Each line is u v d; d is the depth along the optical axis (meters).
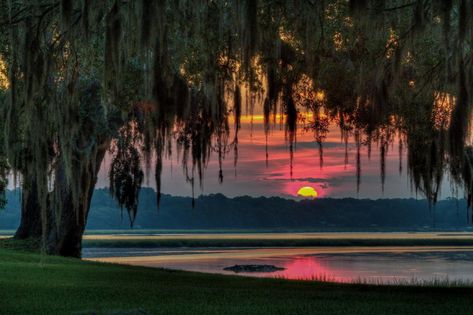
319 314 17.02
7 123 20.58
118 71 17.94
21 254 37.47
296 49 22.06
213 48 21.33
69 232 42.69
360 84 22.47
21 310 17.42
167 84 19.84
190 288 23.52
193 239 162.00
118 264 36.09
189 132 23.62
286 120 21.16
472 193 23.02
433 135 23.38
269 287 24.62
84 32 17.55
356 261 68.94
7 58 23.14
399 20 19.86
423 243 144.38
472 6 15.88
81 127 30.22
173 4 18.36
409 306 18.77
